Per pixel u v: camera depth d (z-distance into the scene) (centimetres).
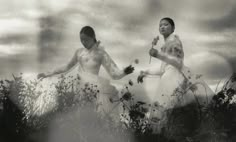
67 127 550
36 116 558
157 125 595
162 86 738
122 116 604
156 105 659
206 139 562
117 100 694
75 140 542
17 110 554
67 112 562
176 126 573
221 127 567
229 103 591
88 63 788
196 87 712
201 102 692
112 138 547
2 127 545
